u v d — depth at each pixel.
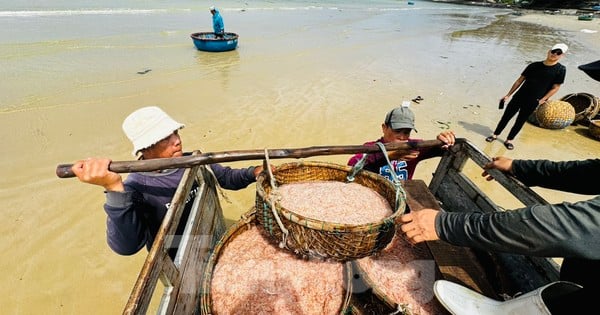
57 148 5.81
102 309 3.26
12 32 13.71
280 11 28.33
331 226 1.88
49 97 7.71
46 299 3.31
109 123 6.81
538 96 6.09
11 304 3.24
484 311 1.92
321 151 2.44
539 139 7.30
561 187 2.12
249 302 2.05
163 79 9.56
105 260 3.78
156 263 1.56
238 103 8.23
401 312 1.94
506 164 2.48
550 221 1.26
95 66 10.26
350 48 15.52
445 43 18.66
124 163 1.84
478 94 10.05
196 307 2.21
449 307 1.90
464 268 2.34
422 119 7.91
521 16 42.16
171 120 2.22
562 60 15.09
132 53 12.11
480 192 2.88
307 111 7.98
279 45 15.25
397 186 2.40
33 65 9.86
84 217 4.37
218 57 12.45
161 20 19.62
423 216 1.71
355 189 2.68
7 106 7.09
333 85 9.98
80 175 1.74
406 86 10.37
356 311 2.14
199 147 6.16
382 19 29.03
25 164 5.30
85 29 15.44
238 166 5.68
